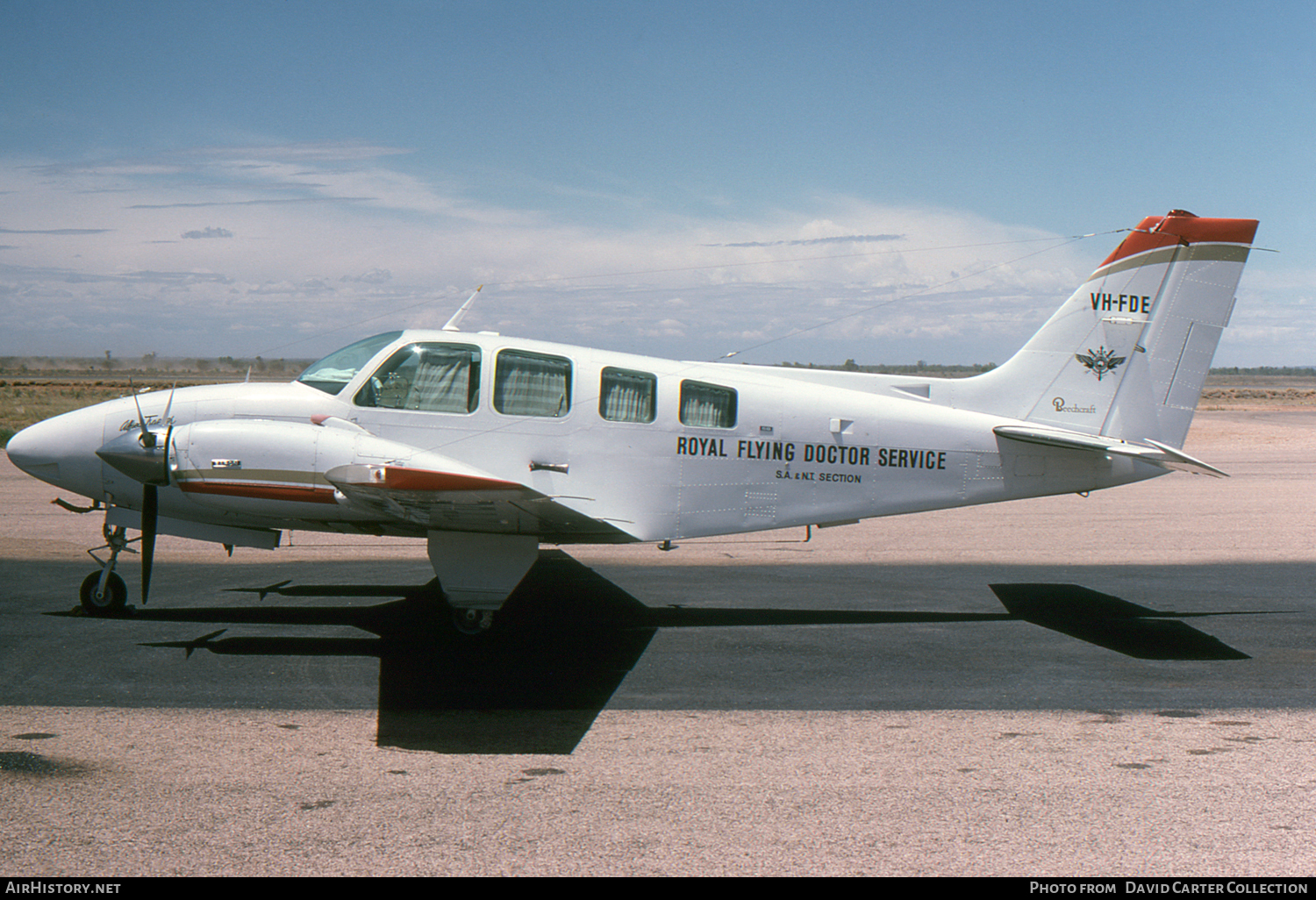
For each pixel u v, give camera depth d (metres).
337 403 7.07
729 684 5.84
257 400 7.09
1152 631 7.38
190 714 5.08
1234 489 18.00
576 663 6.26
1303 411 55.97
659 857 3.48
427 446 7.06
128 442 6.45
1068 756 4.61
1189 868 3.43
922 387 8.07
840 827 3.76
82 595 7.32
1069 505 15.95
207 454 6.40
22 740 4.62
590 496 7.25
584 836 3.65
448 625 7.26
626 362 7.43
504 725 5.00
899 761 4.52
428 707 5.29
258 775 4.23
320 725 4.96
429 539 6.86
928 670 6.21
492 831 3.69
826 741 4.80
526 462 7.16
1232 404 70.81
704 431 7.45
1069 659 6.51
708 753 4.62
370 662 6.18
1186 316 8.09
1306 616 7.94
